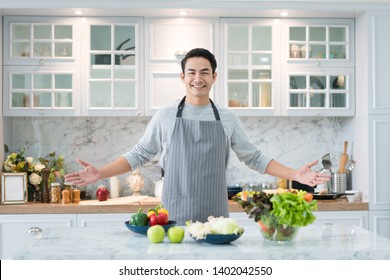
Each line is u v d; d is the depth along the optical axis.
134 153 3.28
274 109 4.92
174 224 2.70
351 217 4.68
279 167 3.23
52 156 5.06
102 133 5.20
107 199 4.88
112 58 4.86
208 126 3.22
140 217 2.64
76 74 4.84
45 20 4.83
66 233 2.72
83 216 4.53
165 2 4.63
